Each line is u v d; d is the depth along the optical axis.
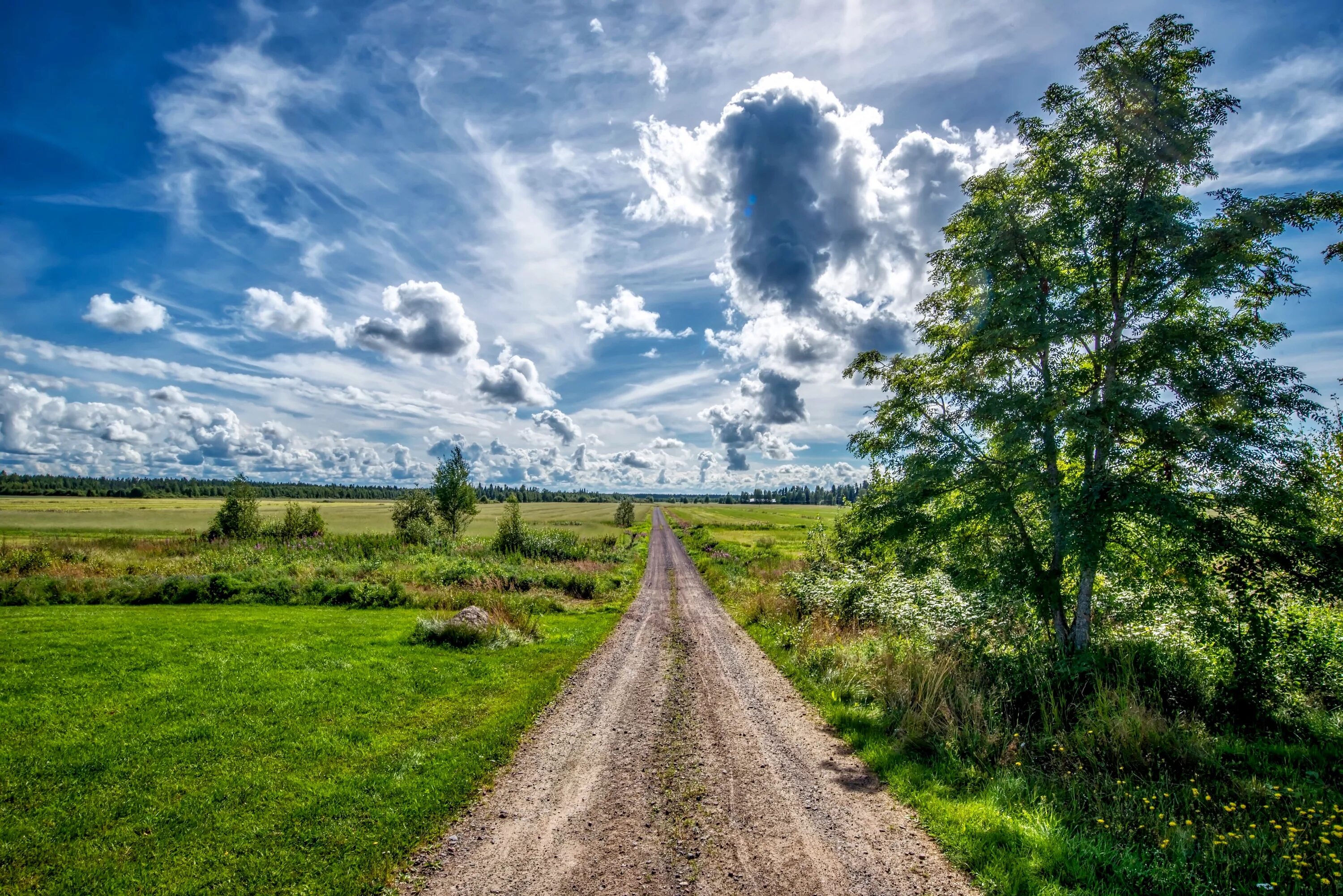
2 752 7.04
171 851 5.18
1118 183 9.23
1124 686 8.09
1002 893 4.65
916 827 5.87
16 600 17.73
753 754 7.86
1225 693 8.23
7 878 4.73
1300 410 7.98
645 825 5.88
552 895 4.68
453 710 9.20
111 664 10.79
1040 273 10.05
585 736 8.51
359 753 7.42
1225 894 4.58
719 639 16.23
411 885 4.81
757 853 5.35
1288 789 6.03
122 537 40.84
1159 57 9.10
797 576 20.64
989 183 10.79
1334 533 8.29
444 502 41.12
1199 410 8.82
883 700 9.53
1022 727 8.01
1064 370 10.16
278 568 23.95
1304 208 8.23
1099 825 5.62
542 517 109.88
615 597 25.03
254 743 7.56
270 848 5.27
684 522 101.50
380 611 18.59
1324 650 8.16
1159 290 9.27
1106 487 8.59
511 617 16.66
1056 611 9.71
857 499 12.27
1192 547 8.33
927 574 12.38
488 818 6.01
